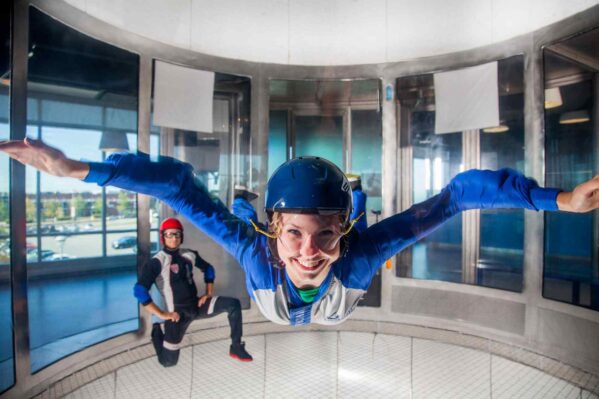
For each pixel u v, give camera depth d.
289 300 1.37
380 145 4.37
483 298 3.82
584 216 3.74
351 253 1.38
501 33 3.77
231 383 2.93
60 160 1.07
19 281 2.63
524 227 3.57
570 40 3.24
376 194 4.53
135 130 3.71
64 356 3.06
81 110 3.70
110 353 3.38
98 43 3.42
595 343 3.07
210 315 3.41
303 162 1.16
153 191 1.31
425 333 4.04
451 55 3.92
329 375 3.05
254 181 4.19
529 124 3.50
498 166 4.15
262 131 4.18
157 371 3.16
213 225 1.42
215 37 4.13
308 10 4.31
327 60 4.36
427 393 2.75
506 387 2.86
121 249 7.95
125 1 3.55
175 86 3.76
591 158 3.38
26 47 2.64
